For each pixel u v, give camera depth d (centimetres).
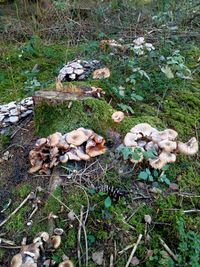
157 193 85
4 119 112
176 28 162
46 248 76
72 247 77
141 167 89
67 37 183
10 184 92
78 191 84
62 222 80
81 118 99
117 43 150
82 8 207
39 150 91
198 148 99
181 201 85
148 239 78
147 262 75
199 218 82
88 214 81
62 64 151
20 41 189
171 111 112
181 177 90
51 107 101
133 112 107
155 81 123
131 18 186
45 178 89
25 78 147
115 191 84
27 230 80
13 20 200
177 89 122
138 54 137
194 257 73
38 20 203
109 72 122
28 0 225
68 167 88
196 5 177
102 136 96
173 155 87
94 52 149
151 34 163
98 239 78
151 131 92
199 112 113
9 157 101
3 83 144
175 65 121
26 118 113
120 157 90
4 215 85
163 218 81
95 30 182
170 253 76
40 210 83
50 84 126
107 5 211
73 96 102
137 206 83
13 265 72
